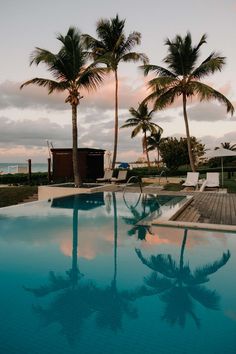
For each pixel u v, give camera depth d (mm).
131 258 5023
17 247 5695
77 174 15383
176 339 2697
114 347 2568
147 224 7547
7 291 3766
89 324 2947
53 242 6043
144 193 13852
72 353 2482
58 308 3295
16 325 2926
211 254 5160
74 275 4305
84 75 14680
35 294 3666
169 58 19703
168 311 3242
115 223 7828
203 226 6730
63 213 9195
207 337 2725
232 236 6219
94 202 11430
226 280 4102
